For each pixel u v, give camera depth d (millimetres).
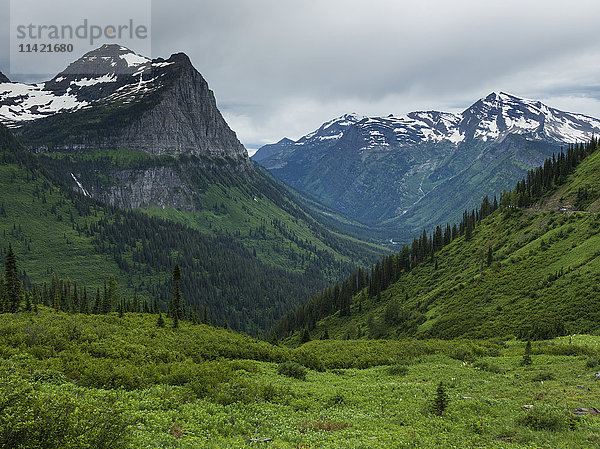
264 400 28578
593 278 76812
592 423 20641
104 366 29250
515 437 20188
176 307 71688
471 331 82062
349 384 37531
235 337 65250
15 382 15211
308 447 18984
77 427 13812
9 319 50938
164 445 17703
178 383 30062
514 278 100125
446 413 24812
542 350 47406
